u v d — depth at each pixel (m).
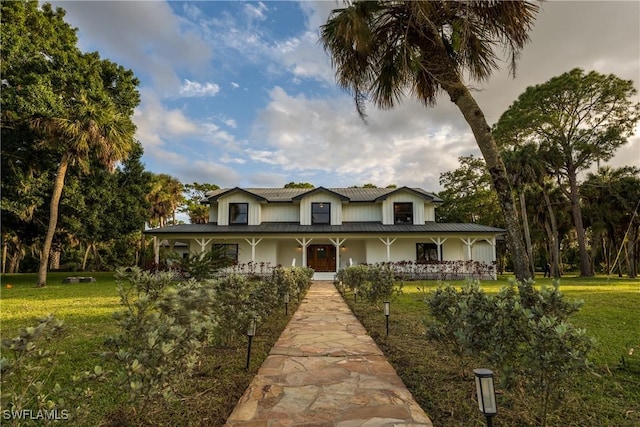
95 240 19.27
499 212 30.67
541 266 37.47
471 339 2.68
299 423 2.66
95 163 18.03
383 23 5.46
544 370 2.22
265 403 3.04
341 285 13.58
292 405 3.00
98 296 10.68
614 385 3.26
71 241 22.33
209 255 12.26
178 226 20.19
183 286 3.33
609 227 25.94
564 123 22.72
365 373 3.84
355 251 21.23
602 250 33.25
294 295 8.48
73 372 3.73
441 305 3.49
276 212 21.67
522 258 4.44
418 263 18.05
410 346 4.84
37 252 36.12
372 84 5.95
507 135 24.22
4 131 15.02
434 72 5.28
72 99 15.50
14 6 14.66
